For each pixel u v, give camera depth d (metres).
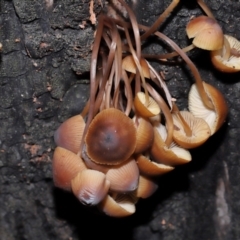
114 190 0.33
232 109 0.37
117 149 0.32
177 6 0.34
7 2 0.34
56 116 0.37
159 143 0.34
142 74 0.33
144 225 0.40
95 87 0.34
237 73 0.36
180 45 0.35
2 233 0.40
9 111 0.36
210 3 0.35
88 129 0.33
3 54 0.35
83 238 0.40
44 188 0.39
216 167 0.38
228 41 0.34
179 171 0.38
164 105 0.34
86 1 0.34
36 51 0.35
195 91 0.35
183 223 0.40
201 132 0.34
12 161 0.38
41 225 0.40
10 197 0.39
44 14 0.34
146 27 0.34
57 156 0.33
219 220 0.40
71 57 0.35
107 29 0.34
